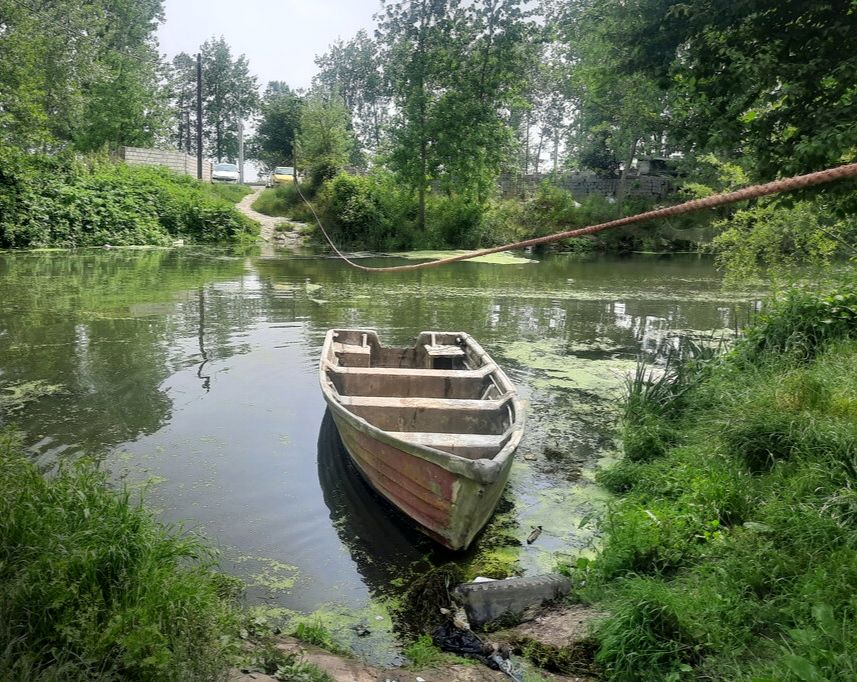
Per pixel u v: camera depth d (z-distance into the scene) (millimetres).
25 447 6008
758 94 6344
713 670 3064
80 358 8969
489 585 3934
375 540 4734
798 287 8320
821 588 3299
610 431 6934
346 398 5984
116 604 2986
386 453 4828
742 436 5184
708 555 4008
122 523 3568
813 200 6148
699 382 7125
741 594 3527
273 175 43594
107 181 26797
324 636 3645
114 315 11883
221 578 4031
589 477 5855
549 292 16859
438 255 27141
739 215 9609
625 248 32469
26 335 10180
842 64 5465
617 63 7355
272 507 5133
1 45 22094
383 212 30172
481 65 29656
